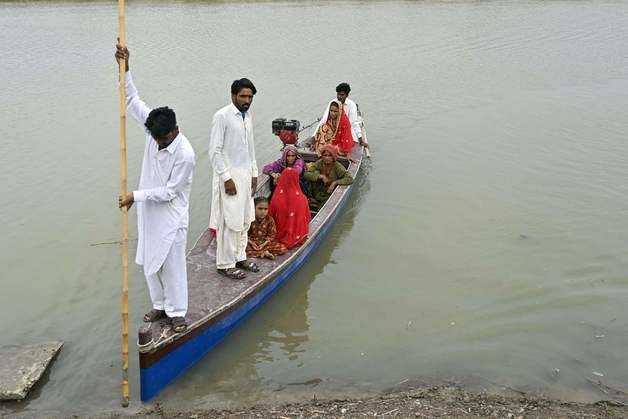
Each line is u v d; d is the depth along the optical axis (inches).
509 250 312.7
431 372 227.1
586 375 224.4
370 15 989.8
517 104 551.2
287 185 278.2
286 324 256.8
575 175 401.1
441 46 776.9
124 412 203.2
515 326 253.4
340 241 324.5
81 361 228.7
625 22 930.7
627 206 357.1
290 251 278.1
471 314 262.4
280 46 770.8
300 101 550.9
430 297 275.3
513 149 447.2
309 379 224.1
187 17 973.2
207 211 346.6
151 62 680.4
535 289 278.8
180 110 511.8
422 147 453.1
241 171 233.1
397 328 254.1
